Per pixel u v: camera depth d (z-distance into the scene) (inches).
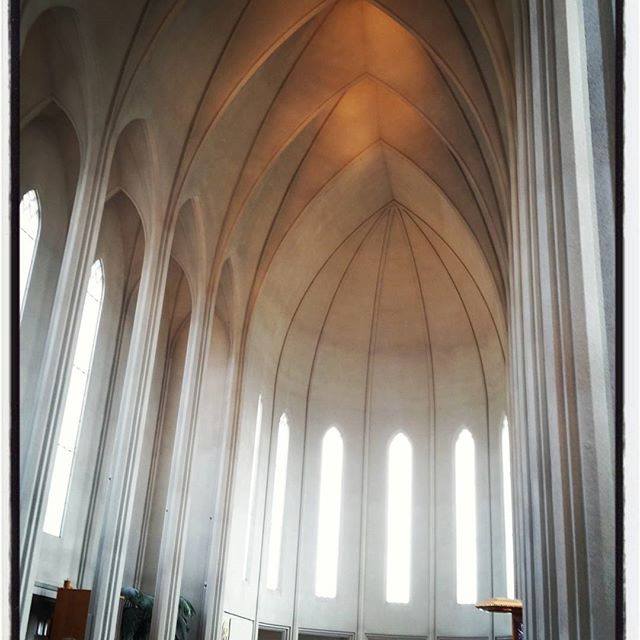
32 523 545.6
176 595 807.7
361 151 999.0
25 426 700.7
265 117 901.8
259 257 1019.3
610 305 181.6
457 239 1040.8
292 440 1139.9
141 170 772.0
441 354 1175.6
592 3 194.1
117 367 901.8
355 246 1151.6
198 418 862.5
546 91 339.0
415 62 852.0
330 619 1079.6
